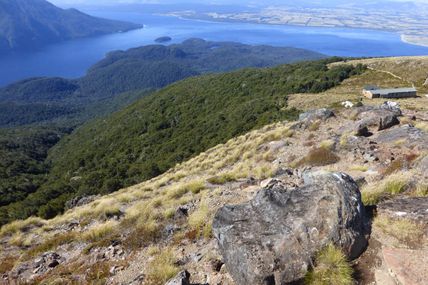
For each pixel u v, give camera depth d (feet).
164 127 298.56
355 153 49.90
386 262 19.33
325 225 20.56
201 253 26.94
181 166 88.43
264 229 21.77
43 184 218.18
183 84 440.45
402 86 262.67
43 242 42.65
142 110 374.84
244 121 210.59
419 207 23.72
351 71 320.09
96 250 33.86
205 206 36.37
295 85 305.12
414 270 18.52
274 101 240.12
